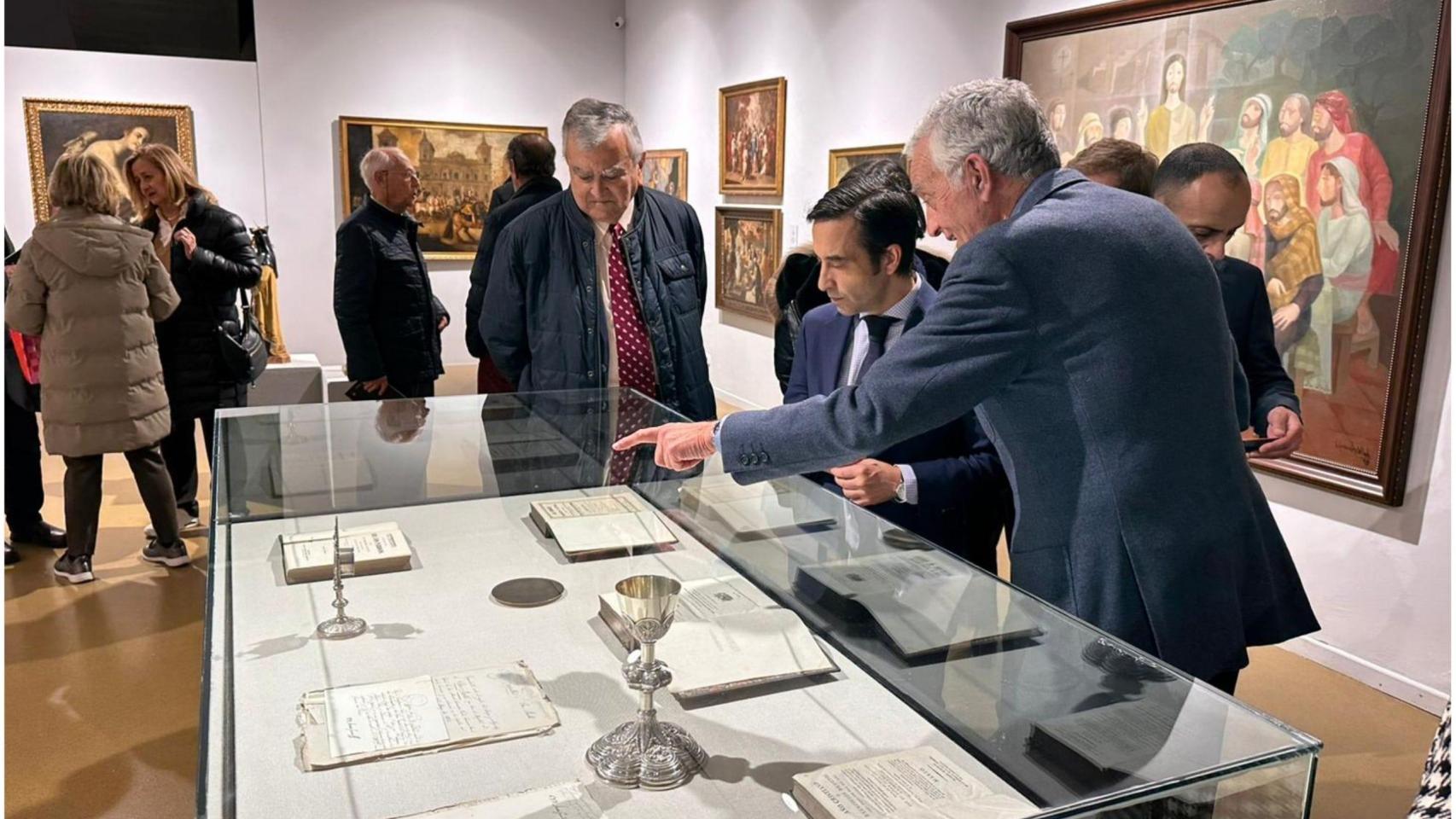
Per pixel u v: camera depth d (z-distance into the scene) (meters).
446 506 1.87
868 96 5.39
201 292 3.92
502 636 1.28
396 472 2.03
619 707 1.08
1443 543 2.89
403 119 7.83
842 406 1.52
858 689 1.12
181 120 5.55
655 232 2.87
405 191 3.95
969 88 1.56
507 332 2.91
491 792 0.92
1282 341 3.28
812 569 1.50
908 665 1.17
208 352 4.02
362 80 7.68
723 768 0.96
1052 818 0.84
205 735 1.00
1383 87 2.89
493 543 1.67
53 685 2.96
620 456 2.06
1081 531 1.50
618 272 2.82
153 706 2.84
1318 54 3.06
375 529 1.72
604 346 2.85
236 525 1.73
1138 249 1.43
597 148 2.51
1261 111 3.25
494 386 3.94
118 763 2.56
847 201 1.82
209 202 3.95
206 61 5.50
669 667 1.17
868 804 0.88
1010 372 1.47
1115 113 3.80
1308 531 3.28
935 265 2.32
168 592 3.64
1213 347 1.49
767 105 6.29
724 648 1.22
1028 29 4.16
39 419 5.87
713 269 7.32
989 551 1.99
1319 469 3.20
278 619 1.33
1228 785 0.90
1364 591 3.12
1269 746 0.93
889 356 1.51
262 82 7.41
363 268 3.87
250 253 4.01
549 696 1.11
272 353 6.18
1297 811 0.93
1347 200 3.02
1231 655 1.48
